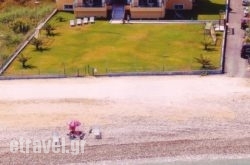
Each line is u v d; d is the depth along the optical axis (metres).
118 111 58.12
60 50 72.81
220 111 58.31
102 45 74.00
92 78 65.50
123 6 84.19
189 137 53.88
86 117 57.00
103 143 52.78
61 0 86.25
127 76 65.94
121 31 78.38
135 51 71.94
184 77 65.50
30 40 75.94
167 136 53.97
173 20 81.75
